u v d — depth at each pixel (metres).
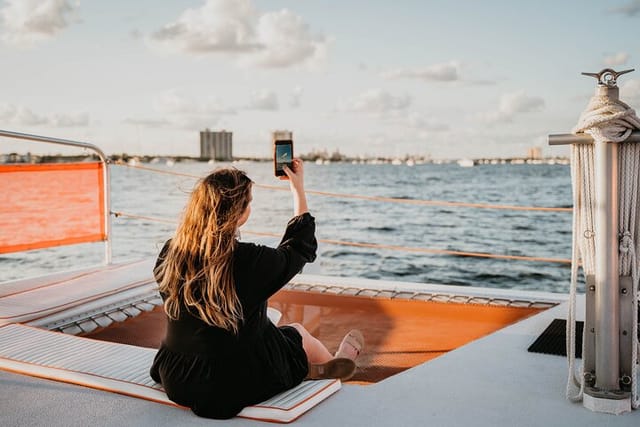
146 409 2.62
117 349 3.30
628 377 2.58
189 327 2.50
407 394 2.77
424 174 96.88
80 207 5.45
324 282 5.17
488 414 2.55
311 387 2.72
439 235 31.66
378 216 39.53
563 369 3.07
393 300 4.82
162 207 45.09
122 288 4.64
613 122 2.34
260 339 2.56
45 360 3.13
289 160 2.78
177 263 2.48
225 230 2.42
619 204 2.47
